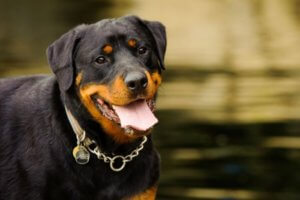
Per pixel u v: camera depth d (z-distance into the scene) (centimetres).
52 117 741
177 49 2456
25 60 2127
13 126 753
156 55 762
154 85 738
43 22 3116
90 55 730
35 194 726
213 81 1830
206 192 1056
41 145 734
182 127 1356
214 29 3066
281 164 1170
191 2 3928
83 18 3225
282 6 3728
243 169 1137
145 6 3700
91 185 732
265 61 2200
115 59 730
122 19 757
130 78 710
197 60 2194
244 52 2392
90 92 729
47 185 725
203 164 1163
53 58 744
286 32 2922
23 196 730
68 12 3403
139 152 743
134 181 742
